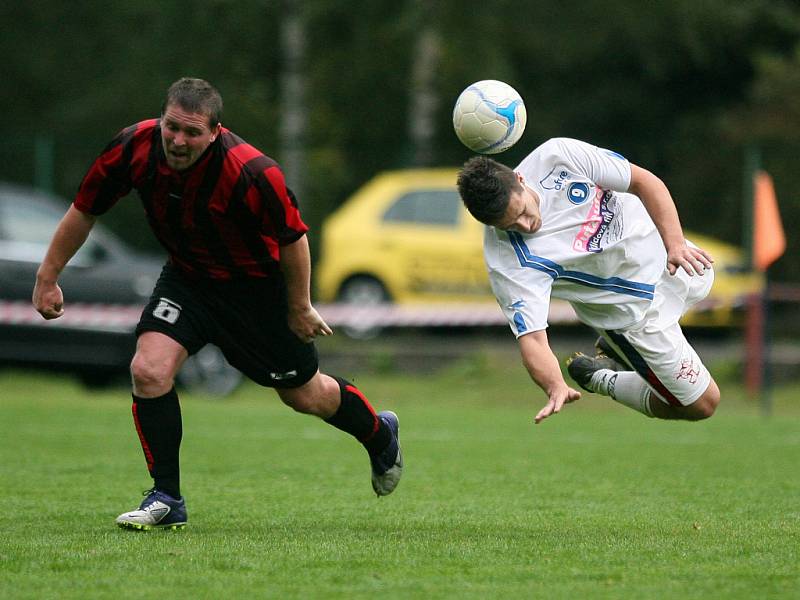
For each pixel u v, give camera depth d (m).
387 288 55.50
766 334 44.16
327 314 53.34
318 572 15.35
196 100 16.70
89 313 46.84
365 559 16.19
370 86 78.88
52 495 22.47
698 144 64.25
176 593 14.15
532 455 29.83
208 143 16.97
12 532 18.28
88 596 14.00
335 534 18.27
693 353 19.70
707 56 78.44
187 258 18.20
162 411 18.58
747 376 50.38
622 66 85.81
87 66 88.06
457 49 69.06
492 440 33.44
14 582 14.70
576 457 29.42
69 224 18.55
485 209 17.31
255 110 72.12
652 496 22.83
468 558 16.30
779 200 59.53
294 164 64.44
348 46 75.00
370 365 53.53
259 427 36.19
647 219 19.19
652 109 86.31
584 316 19.36
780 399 48.69
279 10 69.44
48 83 89.38
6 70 89.75
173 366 18.52
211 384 47.75
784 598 13.92
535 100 86.25
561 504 21.77
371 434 19.92
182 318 18.53
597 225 18.42
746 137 67.06
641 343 19.28
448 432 35.69
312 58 75.62
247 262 18.14
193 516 20.11
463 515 20.41
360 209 56.66
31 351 46.59
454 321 52.97
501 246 18.09
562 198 18.28
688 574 15.23
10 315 46.22
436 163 65.56
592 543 17.47
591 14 72.31
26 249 46.94
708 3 71.69
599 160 18.28
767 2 78.62
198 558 16.17
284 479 25.06
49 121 84.38
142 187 17.66
